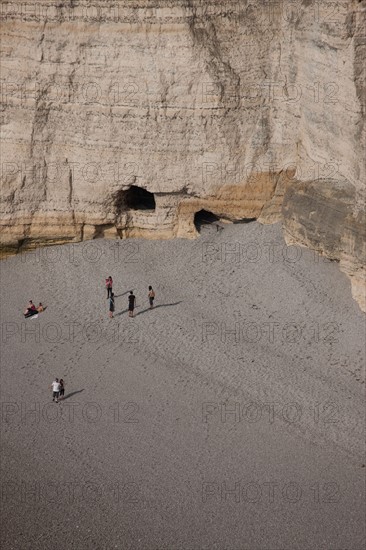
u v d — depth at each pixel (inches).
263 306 2039.9
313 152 2091.5
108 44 2162.9
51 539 1603.1
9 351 2012.8
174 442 1753.2
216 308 2060.8
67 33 2176.4
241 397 1835.6
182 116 2176.4
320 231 2047.2
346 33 1902.1
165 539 1583.4
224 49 2151.8
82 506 1653.5
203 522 1605.6
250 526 1590.8
